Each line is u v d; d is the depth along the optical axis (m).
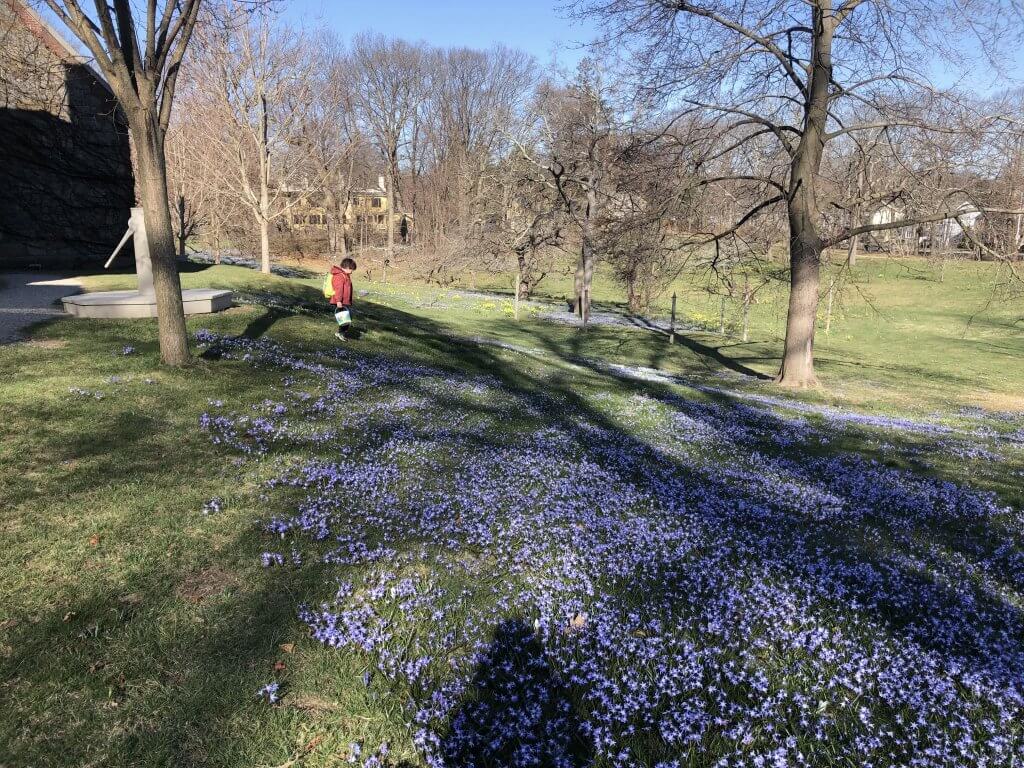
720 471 8.29
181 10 8.89
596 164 29.06
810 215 16.72
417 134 71.12
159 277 9.42
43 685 3.36
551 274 60.34
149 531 5.00
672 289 45.94
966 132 14.45
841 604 4.66
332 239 58.62
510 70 66.94
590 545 5.35
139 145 8.91
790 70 15.67
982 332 32.78
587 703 3.47
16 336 10.39
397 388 10.77
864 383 20.36
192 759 2.99
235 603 4.19
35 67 21.16
